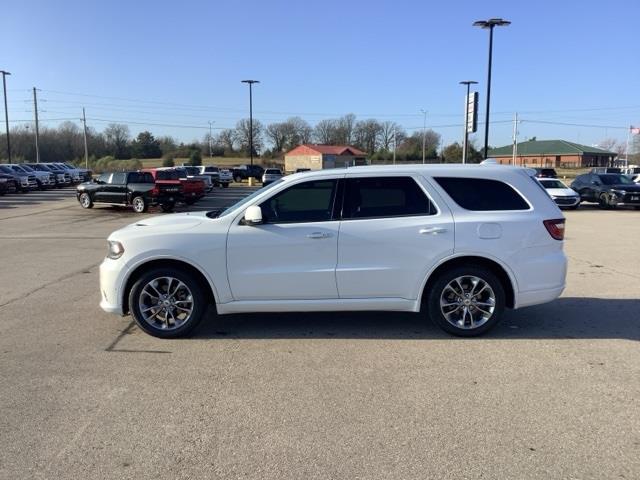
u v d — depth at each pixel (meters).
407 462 3.12
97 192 21.73
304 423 3.60
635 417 3.68
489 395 4.02
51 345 5.16
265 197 5.35
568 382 4.26
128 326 5.77
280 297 5.29
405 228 5.21
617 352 4.95
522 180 5.45
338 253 5.23
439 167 5.47
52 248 11.47
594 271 8.88
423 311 6.30
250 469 3.05
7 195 31.30
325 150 87.81
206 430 3.51
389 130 109.31
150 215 19.72
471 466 3.08
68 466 3.09
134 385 4.22
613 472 3.02
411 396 4.00
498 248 5.23
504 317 6.09
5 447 3.30
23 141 82.19
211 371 4.50
